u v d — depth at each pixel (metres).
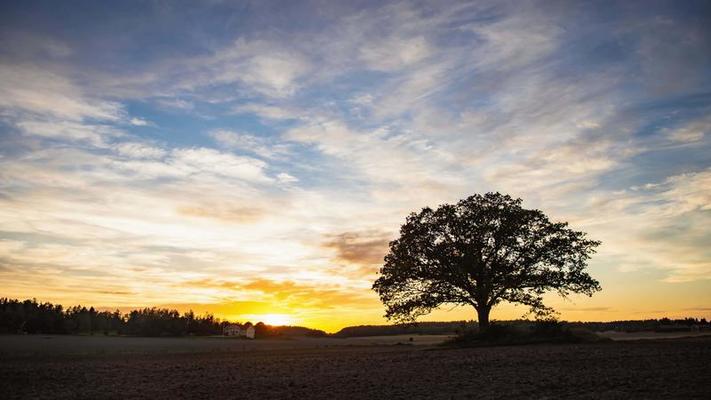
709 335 51.53
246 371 27.17
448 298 48.69
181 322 189.25
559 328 43.62
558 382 17.55
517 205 49.38
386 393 16.92
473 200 49.88
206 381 22.47
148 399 17.25
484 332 45.81
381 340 108.88
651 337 53.81
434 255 48.66
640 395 13.73
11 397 18.52
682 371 18.47
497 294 47.66
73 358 42.72
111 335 168.25
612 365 22.03
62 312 182.38
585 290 47.09
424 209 51.00
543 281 46.81
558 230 48.44
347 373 24.20
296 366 29.86
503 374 20.77
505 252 48.22
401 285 50.56
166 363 35.03
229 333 179.50
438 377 20.81
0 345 78.75
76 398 17.89
